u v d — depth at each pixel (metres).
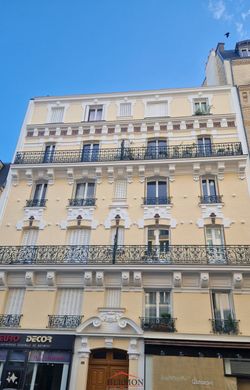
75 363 12.78
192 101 19.86
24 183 17.88
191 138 18.28
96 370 12.95
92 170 17.61
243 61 21.64
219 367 12.05
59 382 12.60
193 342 12.48
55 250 15.23
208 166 16.81
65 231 16.05
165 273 14.02
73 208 16.62
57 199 17.06
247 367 12.09
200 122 18.72
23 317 14.01
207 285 13.59
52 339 13.22
